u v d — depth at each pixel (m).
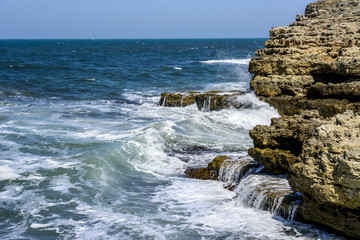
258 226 8.68
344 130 8.12
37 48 128.38
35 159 12.64
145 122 19.36
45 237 8.17
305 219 8.62
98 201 10.00
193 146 14.96
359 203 7.21
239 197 10.03
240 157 12.29
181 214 9.34
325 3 30.14
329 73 19.08
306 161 8.01
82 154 12.98
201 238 8.20
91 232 8.41
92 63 59.03
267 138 10.62
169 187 11.12
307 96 18.98
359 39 20.20
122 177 11.77
